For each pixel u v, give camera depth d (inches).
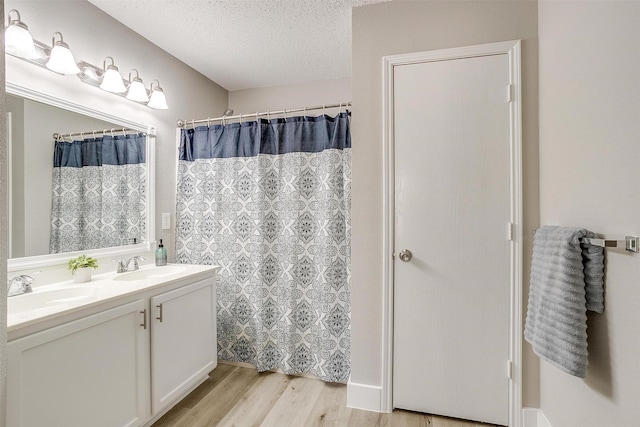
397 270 71.2
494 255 65.9
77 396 50.0
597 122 43.5
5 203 35.3
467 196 67.4
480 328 66.6
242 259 91.0
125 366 58.3
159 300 65.3
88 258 68.4
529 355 63.7
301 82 120.3
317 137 85.7
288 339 85.1
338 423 67.0
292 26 82.7
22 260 59.7
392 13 71.4
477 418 66.7
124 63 81.0
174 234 97.3
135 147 84.4
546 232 50.3
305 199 86.1
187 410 71.2
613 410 40.2
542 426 61.3
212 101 118.2
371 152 72.7
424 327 69.6
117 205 79.1
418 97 70.0
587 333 45.8
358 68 73.4
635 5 35.9
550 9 58.5
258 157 87.4
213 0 71.7
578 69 48.6
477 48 66.2
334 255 81.8
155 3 72.7
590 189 45.2
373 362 72.1
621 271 38.8
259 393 78.2
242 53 97.1
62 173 67.1
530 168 64.4
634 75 36.1
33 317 44.2
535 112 64.2
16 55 56.9
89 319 51.4
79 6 69.8
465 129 67.5
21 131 59.9
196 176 95.6
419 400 70.0
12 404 41.8
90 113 72.2
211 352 81.7
